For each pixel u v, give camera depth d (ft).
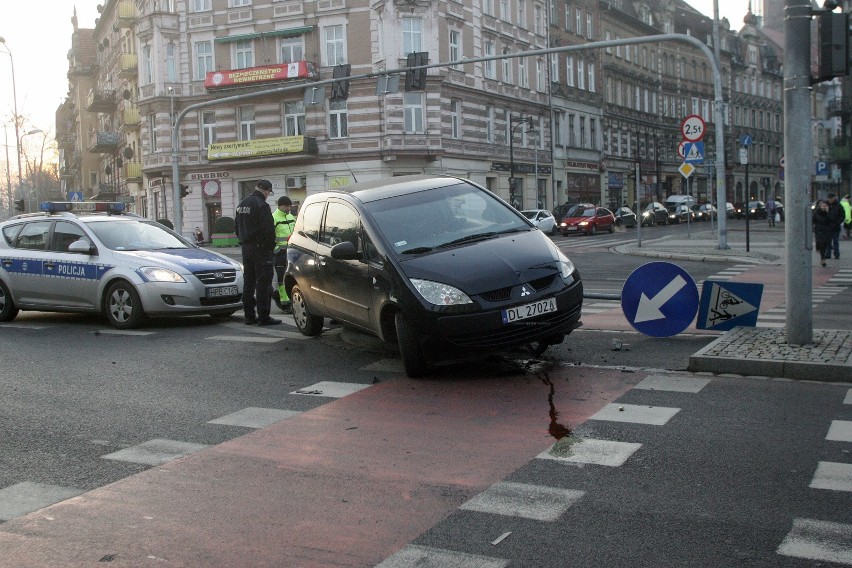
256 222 39.32
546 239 28.94
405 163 149.28
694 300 31.81
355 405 23.57
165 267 39.81
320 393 25.27
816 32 26.27
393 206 29.89
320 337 35.60
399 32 146.82
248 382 27.27
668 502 15.24
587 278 66.54
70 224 43.21
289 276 35.60
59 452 20.02
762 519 14.32
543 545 13.58
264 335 36.83
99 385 27.48
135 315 39.58
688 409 21.52
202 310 40.09
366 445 19.60
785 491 15.57
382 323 27.71
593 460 17.75
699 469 16.96
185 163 162.81
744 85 312.91
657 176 239.30
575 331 34.55
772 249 93.09
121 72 191.93
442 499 15.84
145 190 176.55
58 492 17.15
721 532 13.83
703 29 284.61
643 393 23.36
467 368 27.73
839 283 57.82
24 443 20.88
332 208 32.55
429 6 147.74
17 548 14.29
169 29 162.81
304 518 15.20
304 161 152.66
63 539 14.64
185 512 15.75
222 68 160.35
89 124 303.68
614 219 169.68
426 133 148.77
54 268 42.29
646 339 32.07
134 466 18.74
